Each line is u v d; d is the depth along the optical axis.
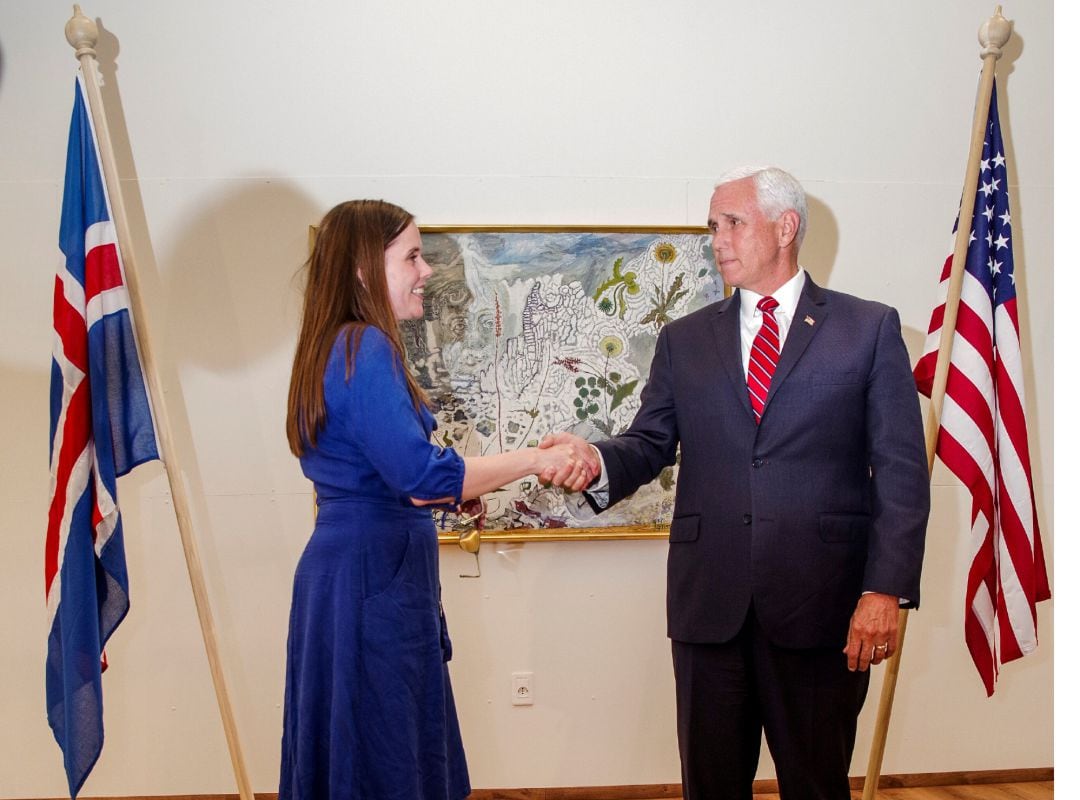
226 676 2.70
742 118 2.73
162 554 2.69
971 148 2.34
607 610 2.75
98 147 2.26
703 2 2.71
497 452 2.69
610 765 2.76
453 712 1.91
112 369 2.22
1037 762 2.85
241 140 2.66
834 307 2.02
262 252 2.67
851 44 2.74
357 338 1.72
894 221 2.76
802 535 1.91
